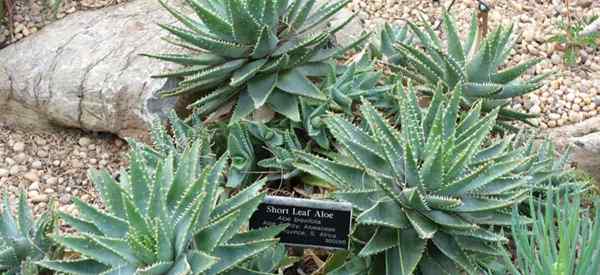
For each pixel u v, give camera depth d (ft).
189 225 2.42
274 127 3.59
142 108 3.82
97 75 3.92
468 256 2.76
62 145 4.09
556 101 4.39
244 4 3.45
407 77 3.79
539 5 4.99
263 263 2.92
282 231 2.98
